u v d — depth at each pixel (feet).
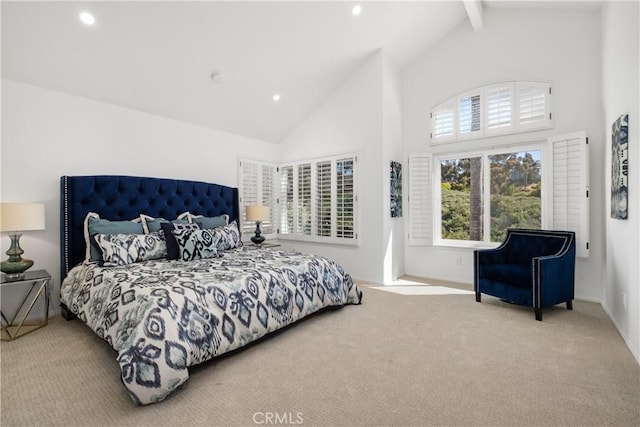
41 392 5.85
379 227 14.26
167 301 6.28
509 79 13.19
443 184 15.31
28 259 9.51
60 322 9.50
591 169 11.48
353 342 8.02
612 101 9.53
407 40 14.08
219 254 10.82
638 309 7.13
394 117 15.16
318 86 14.93
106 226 10.29
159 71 11.01
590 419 5.03
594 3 11.08
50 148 10.18
